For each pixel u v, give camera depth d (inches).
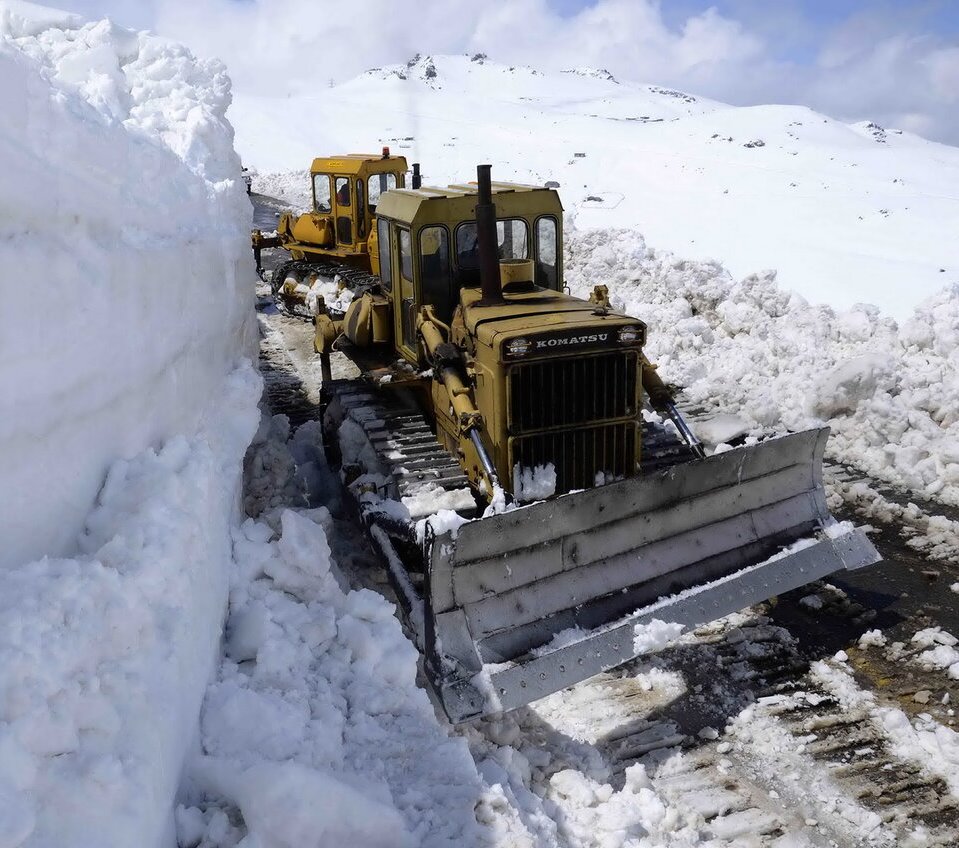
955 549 276.2
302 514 246.8
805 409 378.6
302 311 614.5
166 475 146.3
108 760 102.0
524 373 232.4
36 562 115.6
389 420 280.7
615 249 584.7
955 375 370.6
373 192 574.2
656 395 271.4
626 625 203.5
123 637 119.0
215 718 138.2
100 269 139.0
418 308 277.4
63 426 130.0
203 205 218.8
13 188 116.9
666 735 197.2
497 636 193.6
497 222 280.8
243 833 123.8
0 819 85.9
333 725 153.2
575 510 203.8
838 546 237.6
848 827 170.2
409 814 142.0
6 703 96.0
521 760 177.6
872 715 202.1
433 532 186.1
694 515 226.1
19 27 257.9
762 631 236.8
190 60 280.7
